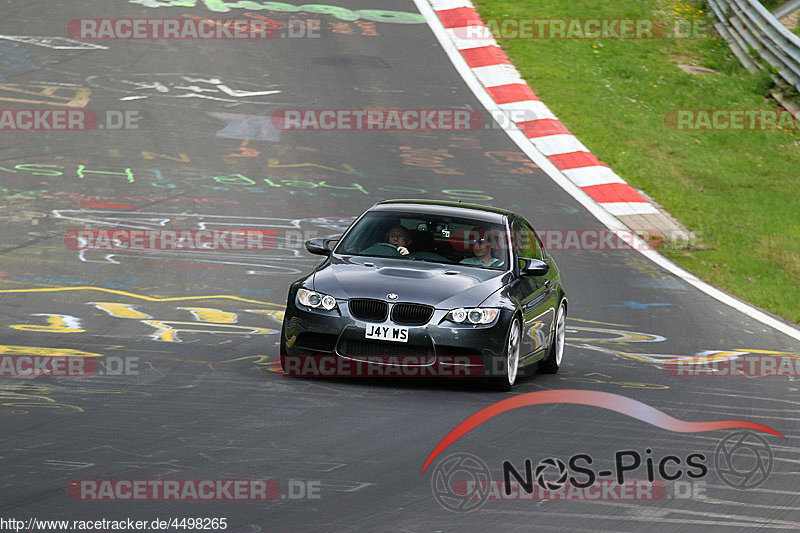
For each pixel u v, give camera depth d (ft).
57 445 71.67
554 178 226.17
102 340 113.29
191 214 183.73
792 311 169.07
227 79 265.13
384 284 100.48
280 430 79.46
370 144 232.53
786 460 81.97
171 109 241.96
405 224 113.60
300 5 331.98
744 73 313.94
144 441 74.02
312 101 255.29
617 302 161.99
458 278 103.76
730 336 147.54
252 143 226.38
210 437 76.18
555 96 273.13
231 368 102.89
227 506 61.16
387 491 66.13
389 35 307.37
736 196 234.58
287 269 159.12
